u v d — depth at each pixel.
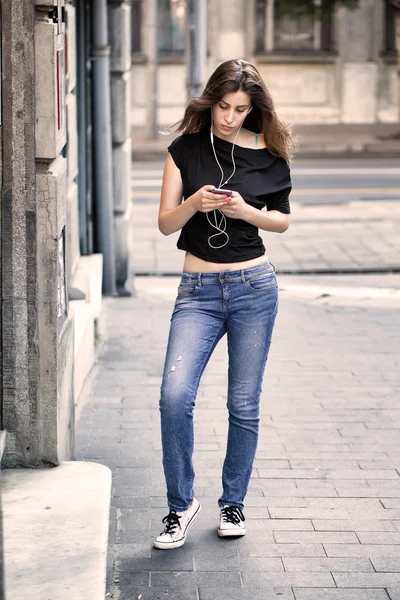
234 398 4.91
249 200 4.72
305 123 30.44
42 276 5.07
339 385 7.71
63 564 4.40
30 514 4.83
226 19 29.95
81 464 5.36
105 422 6.85
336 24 30.20
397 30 25.50
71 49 8.26
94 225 10.53
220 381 7.81
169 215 4.64
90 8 10.02
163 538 4.91
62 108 5.22
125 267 10.88
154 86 26.66
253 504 5.48
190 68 16.30
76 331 7.55
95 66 10.05
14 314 5.09
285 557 4.86
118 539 5.04
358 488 5.73
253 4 29.91
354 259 13.02
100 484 5.14
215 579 4.63
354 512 5.40
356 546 4.99
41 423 5.26
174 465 4.77
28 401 5.21
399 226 15.70
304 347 8.81
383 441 6.51
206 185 4.59
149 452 6.29
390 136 27.83
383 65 30.48
